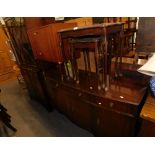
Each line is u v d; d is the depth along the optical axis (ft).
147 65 3.83
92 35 4.12
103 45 3.98
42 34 5.75
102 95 4.34
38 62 7.18
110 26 3.84
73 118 6.50
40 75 7.35
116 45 4.73
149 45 5.73
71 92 5.51
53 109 8.19
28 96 10.24
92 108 5.00
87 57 5.48
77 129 6.43
